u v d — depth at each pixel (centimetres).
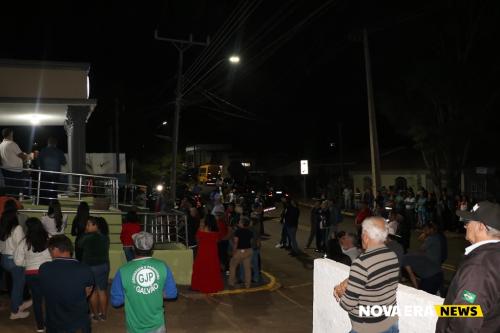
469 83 2689
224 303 1065
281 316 965
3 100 1488
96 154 3409
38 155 1476
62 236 548
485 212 329
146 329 500
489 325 302
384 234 412
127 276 500
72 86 1571
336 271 588
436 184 2905
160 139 4550
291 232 1766
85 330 541
